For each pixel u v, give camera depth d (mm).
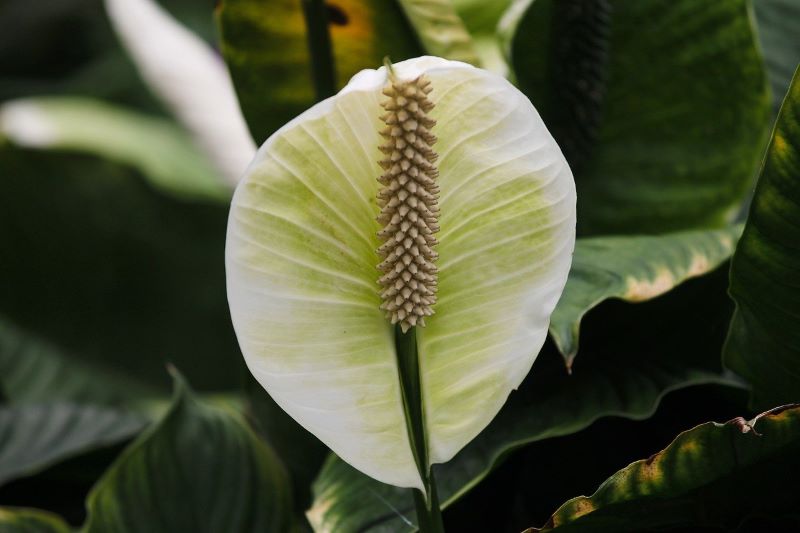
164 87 1825
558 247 575
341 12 768
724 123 804
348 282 571
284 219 563
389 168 560
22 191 2061
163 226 2152
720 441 610
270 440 836
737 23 789
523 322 577
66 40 3529
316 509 702
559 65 808
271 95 809
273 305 563
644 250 715
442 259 578
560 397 716
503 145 573
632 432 771
